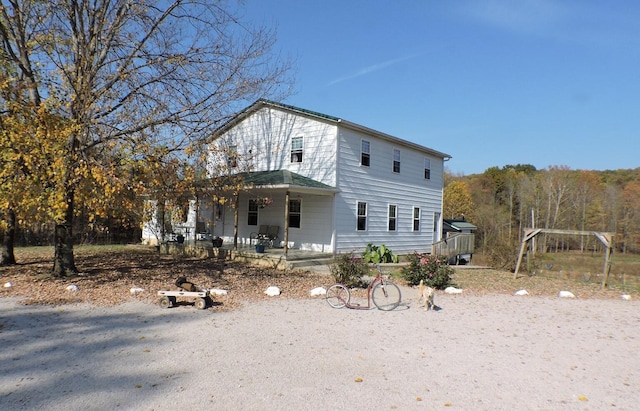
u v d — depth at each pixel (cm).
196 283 1034
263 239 1670
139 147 890
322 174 1588
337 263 1112
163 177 955
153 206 1034
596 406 402
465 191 4512
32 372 449
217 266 1354
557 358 549
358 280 1048
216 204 1825
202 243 1803
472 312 823
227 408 372
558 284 1288
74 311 735
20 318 677
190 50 991
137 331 620
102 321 673
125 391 404
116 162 909
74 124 853
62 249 1046
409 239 2020
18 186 831
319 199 1600
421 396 412
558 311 867
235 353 528
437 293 1037
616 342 639
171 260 1504
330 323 701
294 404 384
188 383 427
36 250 1700
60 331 611
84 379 432
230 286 1013
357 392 416
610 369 512
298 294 952
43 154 829
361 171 1692
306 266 1401
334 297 895
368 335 633
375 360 518
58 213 827
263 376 452
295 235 1675
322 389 421
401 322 723
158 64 981
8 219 1170
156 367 472
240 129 1883
